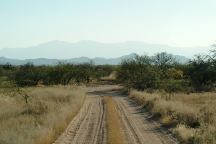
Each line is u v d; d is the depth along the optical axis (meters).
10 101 35.62
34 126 19.88
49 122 21.00
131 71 65.00
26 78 71.38
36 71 74.00
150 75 58.25
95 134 20.02
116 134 19.41
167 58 66.50
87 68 89.62
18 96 38.34
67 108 29.44
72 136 19.44
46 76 74.62
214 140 16.12
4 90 37.88
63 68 76.69
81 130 21.55
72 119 27.00
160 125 23.92
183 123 22.22
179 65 65.50
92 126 23.25
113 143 16.73
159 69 59.56
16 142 14.98
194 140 16.81
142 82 59.28
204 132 17.61
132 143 17.39
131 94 52.56
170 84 48.84
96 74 96.31
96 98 51.12
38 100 36.50
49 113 24.91
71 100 38.06
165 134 20.17
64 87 62.69
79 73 83.44
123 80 70.94
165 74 55.78
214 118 21.66
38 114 26.47
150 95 42.34
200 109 26.38
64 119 23.67
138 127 23.05
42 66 83.62
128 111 33.25
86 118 27.67
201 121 21.27
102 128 22.31
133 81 62.00
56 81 75.62
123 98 50.16
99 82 91.88
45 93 45.72
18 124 20.58
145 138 18.86
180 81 51.47
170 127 22.67
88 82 87.69
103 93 63.09
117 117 28.36
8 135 16.33
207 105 28.97
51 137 17.72
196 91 55.22
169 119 25.16
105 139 18.36
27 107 30.25
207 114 22.83
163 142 17.69
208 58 60.38
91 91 67.62
